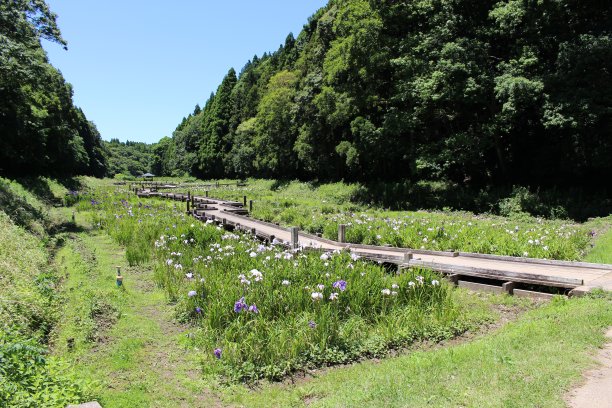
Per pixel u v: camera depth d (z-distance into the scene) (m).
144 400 5.40
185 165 98.12
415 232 15.22
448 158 27.12
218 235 14.16
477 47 25.39
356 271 9.07
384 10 31.36
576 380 4.82
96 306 8.34
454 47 25.16
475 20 27.72
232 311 7.50
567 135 24.53
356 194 35.12
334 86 39.16
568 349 5.72
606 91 20.89
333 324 7.06
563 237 13.69
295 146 48.25
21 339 6.25
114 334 7.49
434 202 28.94
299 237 16.75
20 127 34.72
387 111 32.72
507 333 6.75
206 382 5.93
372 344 6.91
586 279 9.35
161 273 10.73
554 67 24.16
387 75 33.53
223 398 5.54
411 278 8.86
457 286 10.34
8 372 4.99
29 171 42.09
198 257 11.14
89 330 7.37
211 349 6.68
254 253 10.45
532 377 4.94
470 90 24.27
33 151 40.34
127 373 6.16
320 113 39.66
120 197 33.69
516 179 28.39
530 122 26.73
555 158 25.97
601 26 23.02
